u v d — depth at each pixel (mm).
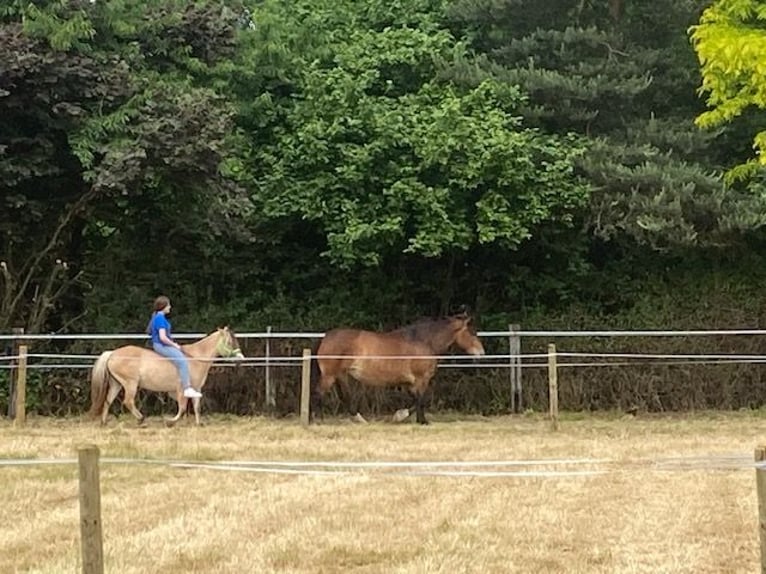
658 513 10789
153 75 21203
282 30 24141
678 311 24031
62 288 22438
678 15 24234
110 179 19219
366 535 9734
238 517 10562
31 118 20000
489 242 22688
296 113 22906
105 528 10133
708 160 24188
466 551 9180
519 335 21656
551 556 9023
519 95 23094
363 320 24547
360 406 22734
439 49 24078
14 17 20281
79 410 22312
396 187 21562
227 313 24219
